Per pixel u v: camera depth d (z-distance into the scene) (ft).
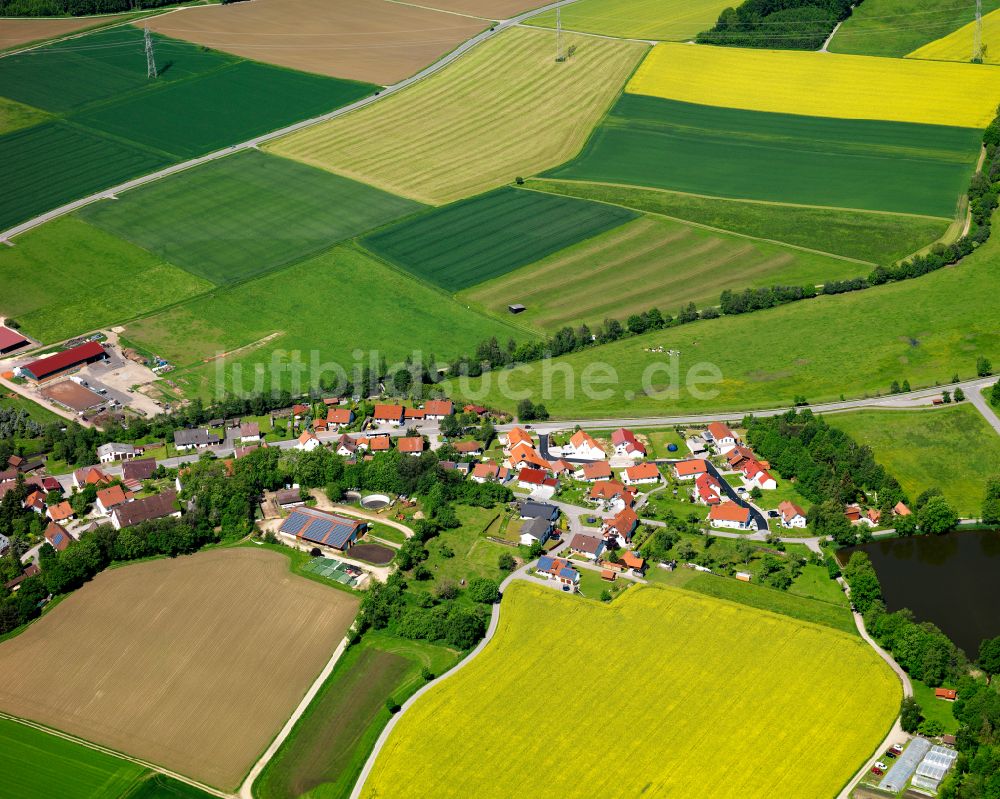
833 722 615.98
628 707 629.10
